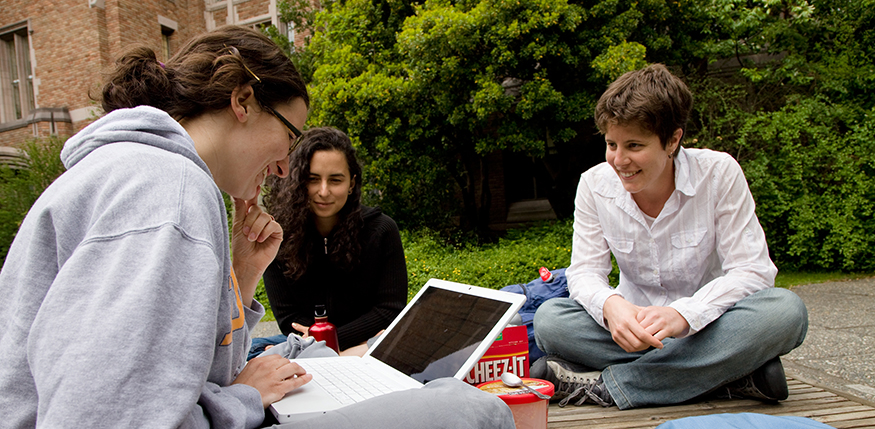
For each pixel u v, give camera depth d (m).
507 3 7.15
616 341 1.82
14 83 13.00
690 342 1.85
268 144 1.04
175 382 0.67
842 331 4.11
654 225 2.09
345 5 9.02
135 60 1.01
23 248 0.78
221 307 0.89
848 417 1.66
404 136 8.40
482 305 1.44
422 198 9.13
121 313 0.66
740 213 1.98
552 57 7.72
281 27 12.84
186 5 13.38
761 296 1.81
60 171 8.57
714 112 7.97
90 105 9.64
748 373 1.82
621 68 7.16
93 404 0.62
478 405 0.93
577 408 1.93
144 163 0.79
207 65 1.00
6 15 12.59
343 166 2.25
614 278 6.23
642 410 1.84
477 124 8.27
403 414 0.88
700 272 2.11
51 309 0.67
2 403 0.71
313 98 8.30
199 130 0.99
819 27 8.21
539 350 2.41
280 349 1.87
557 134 8.09
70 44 11.91
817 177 7.43
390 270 2.38
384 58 8.69
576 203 2.32
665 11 7.89
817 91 7.93
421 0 8.62
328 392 1.21
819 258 7.31
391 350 1.58
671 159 2.02
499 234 10.06
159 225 0.73
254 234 1.39
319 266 2.34
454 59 7.45
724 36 8.65
